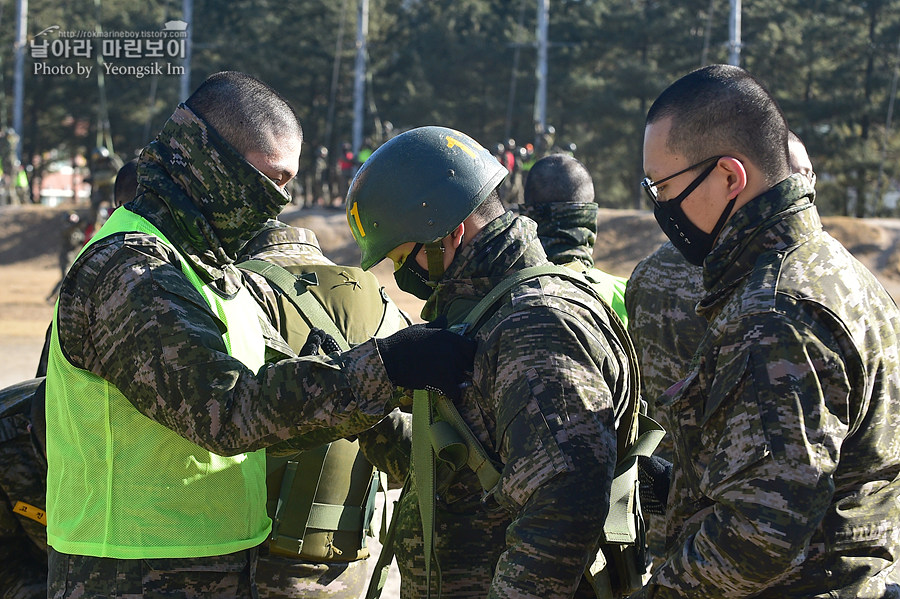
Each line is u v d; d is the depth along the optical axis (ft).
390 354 7.84
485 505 8.37
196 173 8.46
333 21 139.54
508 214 8.60
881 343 6.96
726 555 6.54
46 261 85.40
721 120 7.23
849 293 6.89
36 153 157.28
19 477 10.59
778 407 6.51
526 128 135.74
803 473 6.39
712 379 7.08
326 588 10.78
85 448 8.27
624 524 8.05
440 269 8.59
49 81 142.10
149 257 8.08
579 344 7.63
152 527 8.18
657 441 8.41
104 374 8.14
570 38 136.98
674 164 7.44
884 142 119.65
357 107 114.21
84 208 92.07
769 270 6.96
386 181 8.51
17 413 10.82
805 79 127.65
